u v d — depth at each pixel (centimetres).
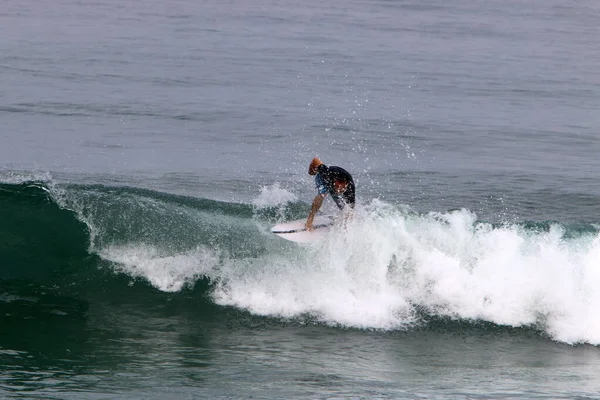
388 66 11906
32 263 3884
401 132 7825
